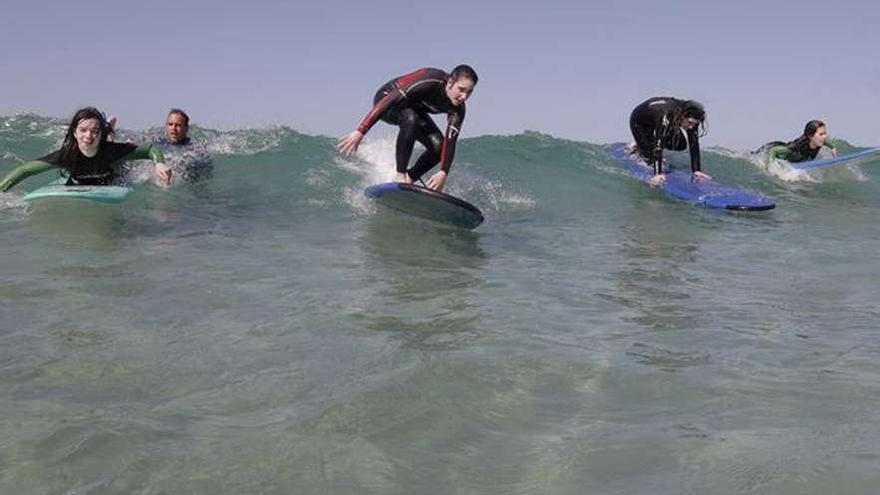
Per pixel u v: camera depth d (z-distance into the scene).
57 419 2.50
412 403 2.68
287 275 4.56
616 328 3.73
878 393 2.88
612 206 8.12
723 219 7.61
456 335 3.47
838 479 2.17
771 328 3.80
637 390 2.89
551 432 2.50
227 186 7.68
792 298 4.45
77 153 6.48
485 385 2.88
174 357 3.11
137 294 4.02
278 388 2.79
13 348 3.16
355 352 3.21
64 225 5.66
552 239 6.21
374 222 6.42
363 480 2.16
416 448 2.36
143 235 5.53
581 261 5.39
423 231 6.18
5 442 2.33
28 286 4.07
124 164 7.50
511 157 9.98
